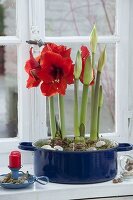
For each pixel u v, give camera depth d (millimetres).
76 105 1795
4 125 2062
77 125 1802
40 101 2002
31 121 2008
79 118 1986
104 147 1788
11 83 2070
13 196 1661
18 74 2010
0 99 2072
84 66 1754
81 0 2092
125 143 1911
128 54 2082
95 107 1793
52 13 2061
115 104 2119
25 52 1982
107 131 2146
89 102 2096
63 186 1720
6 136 2061
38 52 1970
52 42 2004
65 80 1729
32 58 1748
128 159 1881
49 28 2062
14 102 2062
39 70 1727
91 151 1714
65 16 2082
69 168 1718
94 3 2105
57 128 1848
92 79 1770
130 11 2070
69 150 1735
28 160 2025
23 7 1967
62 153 1715
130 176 1816
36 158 1783
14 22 2047
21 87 1994
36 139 2002
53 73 1733
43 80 1725
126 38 2066
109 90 2131
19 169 1757
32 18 1969
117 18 2066
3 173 1886
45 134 2027
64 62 1709
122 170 1871
